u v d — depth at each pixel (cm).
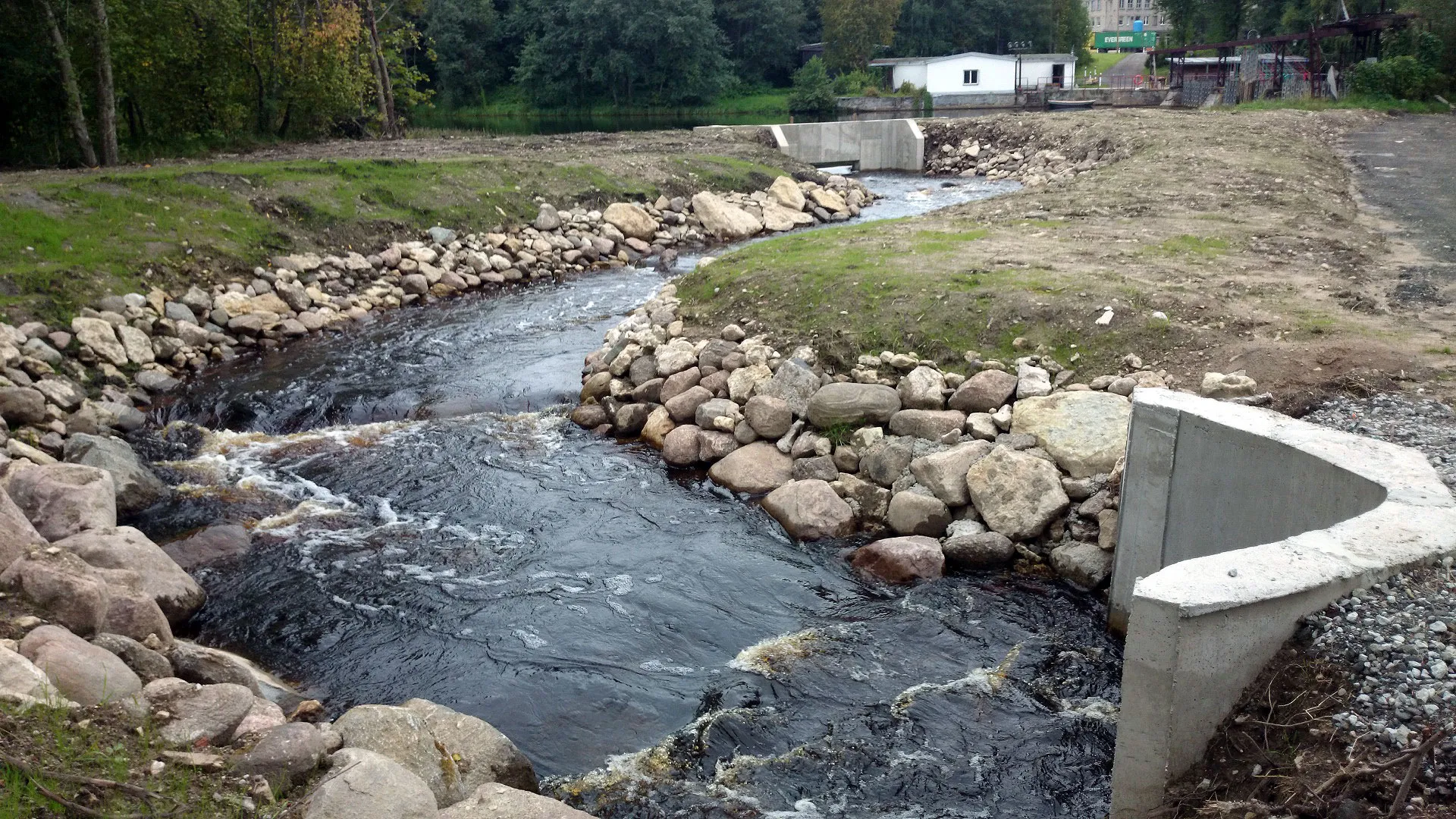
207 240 1984
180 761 526
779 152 3731
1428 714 494
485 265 2295
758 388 1263
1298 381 1006
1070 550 956
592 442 1322
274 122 3766
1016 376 1160
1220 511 746
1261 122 3388
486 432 1353
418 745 588
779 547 1038
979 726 741
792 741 728
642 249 2634
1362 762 482
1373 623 541
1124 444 1002
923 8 8988
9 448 1182
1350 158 2712
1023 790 674
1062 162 3531
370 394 1496
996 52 9431
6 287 1593
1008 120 4212
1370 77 4100
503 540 1052
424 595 935
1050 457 1034
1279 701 537
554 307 2033
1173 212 1917
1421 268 1440
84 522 884
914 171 4203
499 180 2703
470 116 8238
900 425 1141
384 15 4272
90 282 1702
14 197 1855
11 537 717
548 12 8381
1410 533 585
